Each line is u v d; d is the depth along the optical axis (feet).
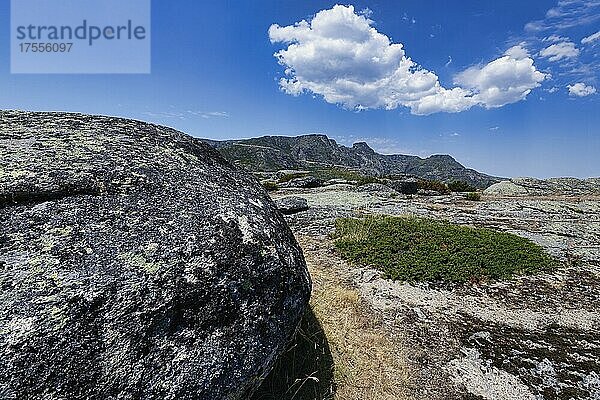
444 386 20.97
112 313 11.65
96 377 10.87
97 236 13.05
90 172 14.99
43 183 13.82
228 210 16.57
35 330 10.46
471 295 32.30
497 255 39.93
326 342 22.57
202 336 12.98
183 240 14.21
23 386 9.97
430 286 33.58
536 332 26.76
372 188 102.89
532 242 47.26
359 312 28.12
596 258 42.24
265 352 14.51
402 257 38.52
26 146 15.38
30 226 12.55
